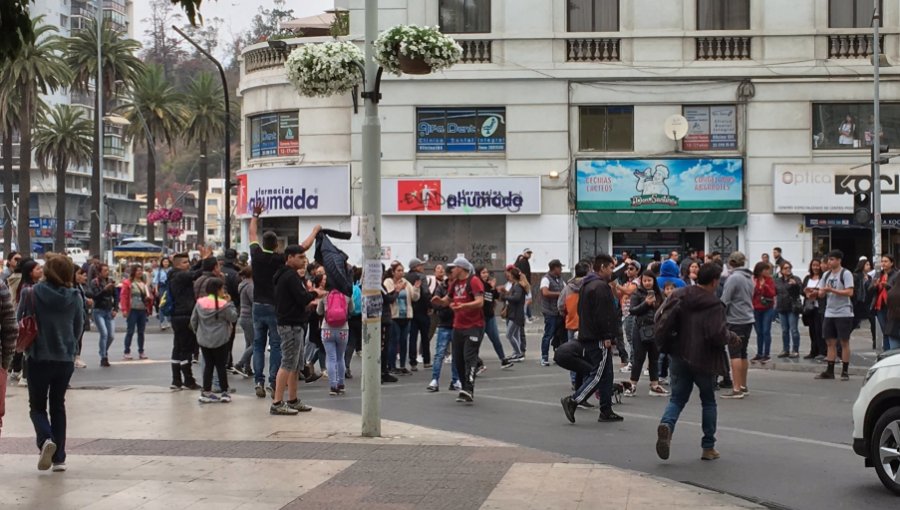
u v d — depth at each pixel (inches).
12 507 325.1
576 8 1289.4
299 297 532.1
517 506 327.3
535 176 1277.1
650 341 618.2
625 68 1273.4
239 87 1456.7
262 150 1395.2
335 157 1330.0
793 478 384.8
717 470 399.9
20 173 1849.2
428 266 1299.2
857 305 847.1
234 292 756.0
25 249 1847.9
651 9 1274.6
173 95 2245.3
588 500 335.0
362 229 463.5
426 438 460.4
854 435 373.1
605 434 485.4
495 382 696.4
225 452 425.7
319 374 723.4
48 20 4217.5
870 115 1269.7
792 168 1258.0
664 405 580.7
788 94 1264.8
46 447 375.2
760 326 783.1
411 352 781.9
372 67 462.6
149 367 818.8
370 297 462.6
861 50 1267.2
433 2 1290.6
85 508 324.5
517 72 1280.8
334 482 364.8
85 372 780.0
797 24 1266.0
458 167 1294.3
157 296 1263.5
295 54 474.0
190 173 4414.4
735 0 1275.8
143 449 433.7
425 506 327.6
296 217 1346.0
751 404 582.9
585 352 520.7
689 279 826.2
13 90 1822.1
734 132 1279.5
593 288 515.8
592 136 1289.4
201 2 294.7
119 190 4650.6
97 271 820.0
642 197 1273.4
